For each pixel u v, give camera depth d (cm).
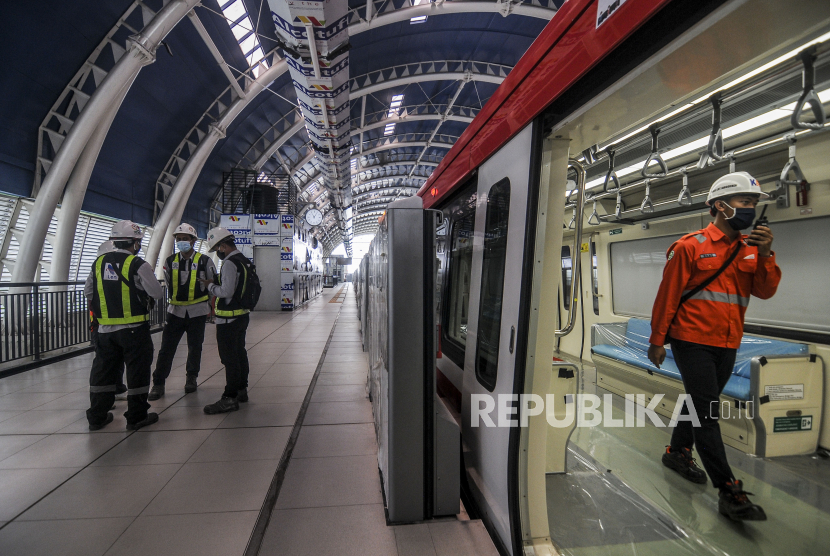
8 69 782
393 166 3117
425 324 235
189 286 468
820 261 309
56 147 948
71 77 920
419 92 2062
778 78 209
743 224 226
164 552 204
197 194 1748
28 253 877
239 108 1373
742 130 287
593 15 135
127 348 360
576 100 156
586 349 587
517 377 189
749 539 213
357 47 1479
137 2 894
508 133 211
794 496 250
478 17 1530
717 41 111
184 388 495
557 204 187
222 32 1138
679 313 249
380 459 284
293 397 468
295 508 243
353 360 674
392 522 229
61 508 243
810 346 307
